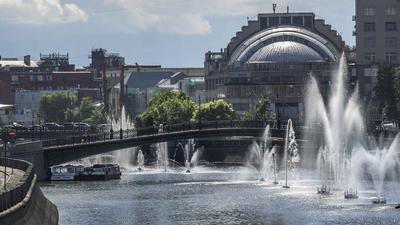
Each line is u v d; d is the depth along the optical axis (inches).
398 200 6924.2
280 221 5949.8
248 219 6058.1
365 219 5959.6
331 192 7549.2
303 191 7701.8
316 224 5807.1
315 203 6811.0
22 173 6432.1
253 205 6761.8
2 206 4065.0
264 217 6127.0
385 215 6117.1
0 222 3841.0
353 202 6825.8
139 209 6560.0
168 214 6318.9
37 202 5162.4
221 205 6776.6
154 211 6456.7
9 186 5413.4
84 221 5954.7
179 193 7677.2
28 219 4456.2
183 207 6678.2
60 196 7465.6
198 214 6314.0
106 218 6092.5
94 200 7145.7
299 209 6486.2
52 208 5915.4
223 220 6033.5
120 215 6240.2
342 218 6018.7
